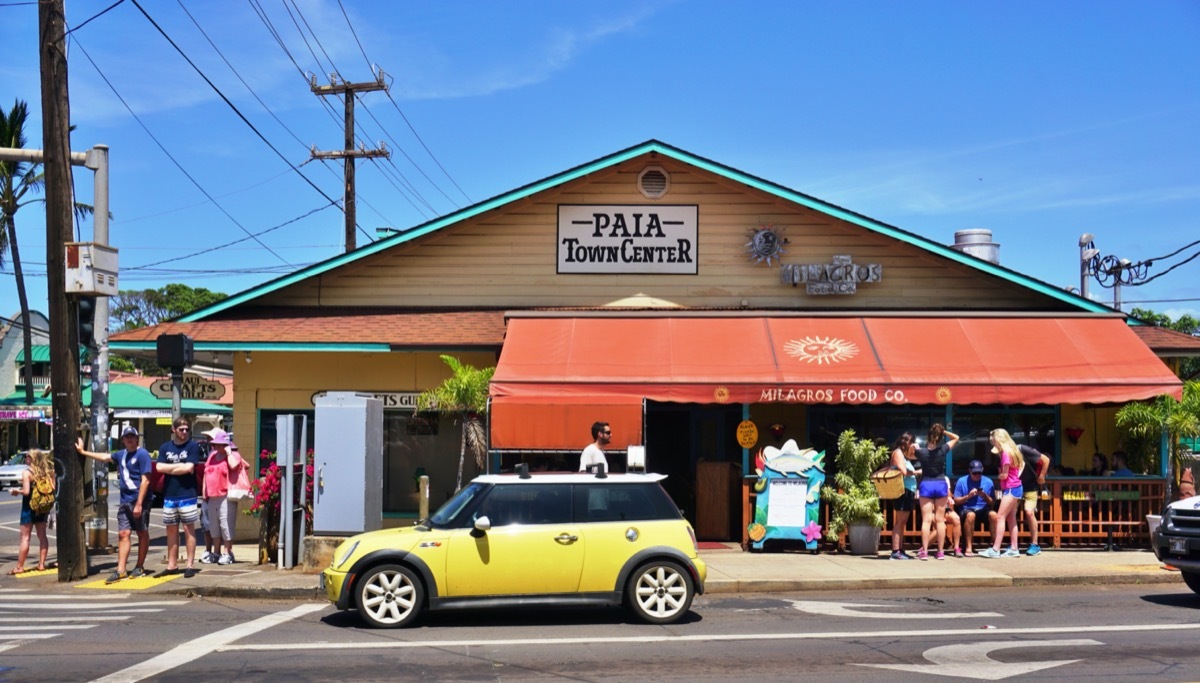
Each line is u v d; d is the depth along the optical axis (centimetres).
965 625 1046
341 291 1992
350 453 1393
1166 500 1603
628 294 1966
